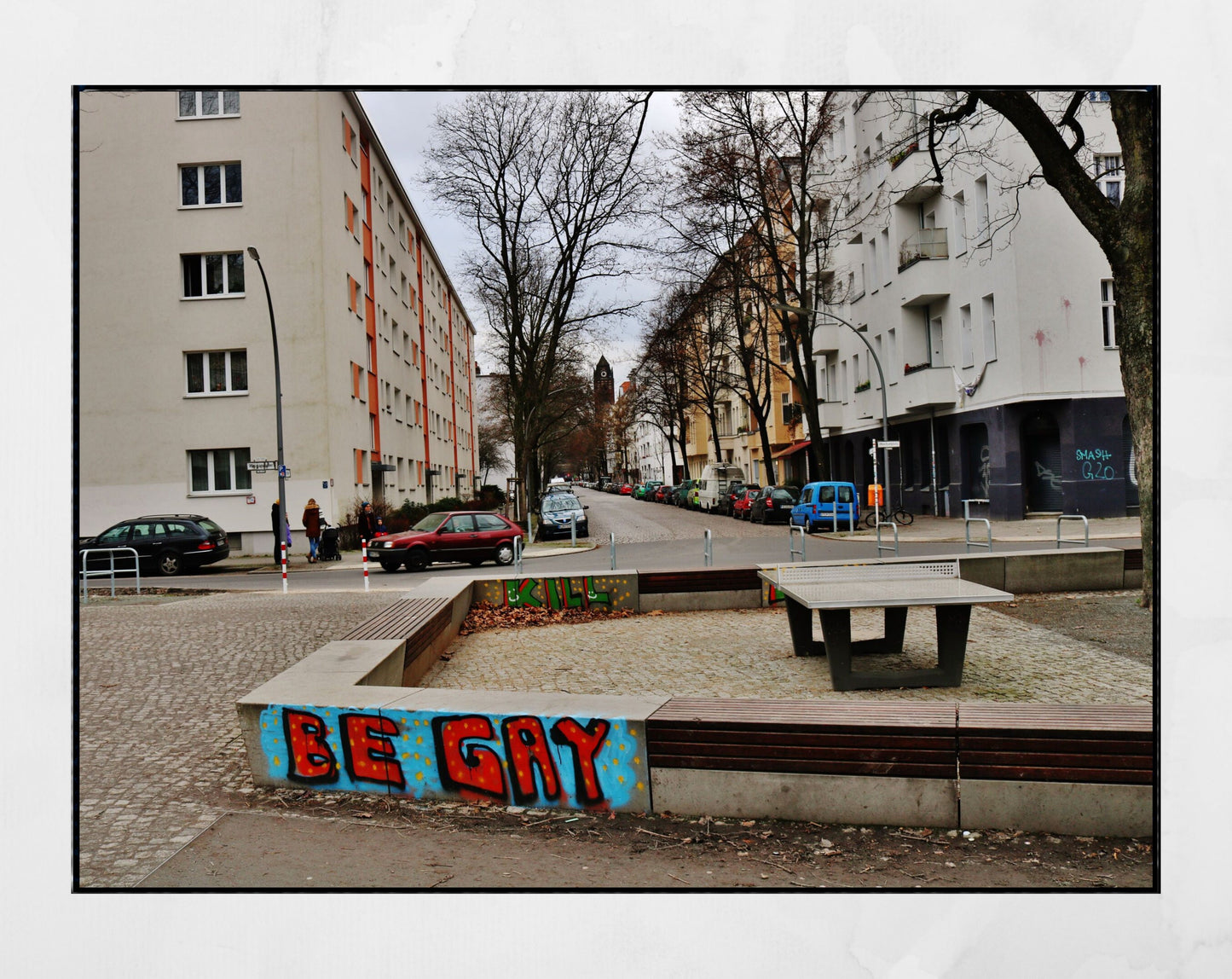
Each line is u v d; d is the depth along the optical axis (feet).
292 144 94.38
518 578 41.65
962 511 102.12
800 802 15.56
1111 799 14.65
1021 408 89.76
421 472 160.35
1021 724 14.96
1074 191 34.37
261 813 16.38
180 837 15.19
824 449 110.52
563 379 148.05
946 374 102.12
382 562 77.97
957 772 15.07
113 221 94.07
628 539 105.81
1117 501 87.61
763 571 32.40
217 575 79.00
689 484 199.72
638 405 220.02
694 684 27.20
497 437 262.67
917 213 112.16
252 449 94.38
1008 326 89.56
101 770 18.70
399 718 17.07
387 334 130.31
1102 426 87.40
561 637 36.19
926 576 29.66
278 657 30.25
